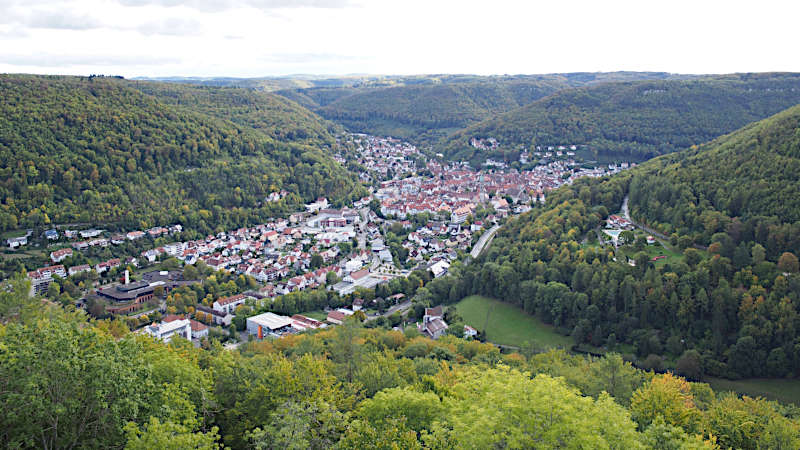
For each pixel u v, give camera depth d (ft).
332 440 198.08
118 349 195.52
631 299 506.89
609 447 177.99
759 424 268.00
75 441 178.09
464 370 351.46
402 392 232.73
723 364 438.81
